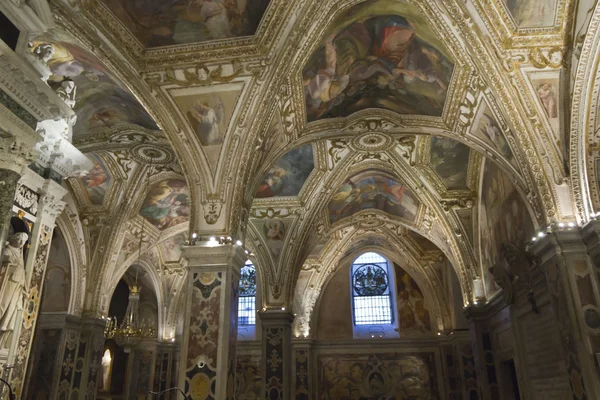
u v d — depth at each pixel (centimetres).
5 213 592
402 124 1358
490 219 1525
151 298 2447
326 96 1237
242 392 2359
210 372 1003
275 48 1026
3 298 611
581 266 959
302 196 1684
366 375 2352
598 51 898
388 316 2486
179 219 1894
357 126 1387
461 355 2127
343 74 1188
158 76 1062
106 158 1526
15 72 607
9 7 661
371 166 1647
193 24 981
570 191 1008
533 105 1018
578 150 992
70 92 774
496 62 994
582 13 889
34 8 712
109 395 2433
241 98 1091
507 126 1056
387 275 2561
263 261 1836
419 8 972
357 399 2314
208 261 1080
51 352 1554
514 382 1523
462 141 1270
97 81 1138
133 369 2297
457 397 2208
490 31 960
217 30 998
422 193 1644
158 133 1334
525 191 1088
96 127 1311
